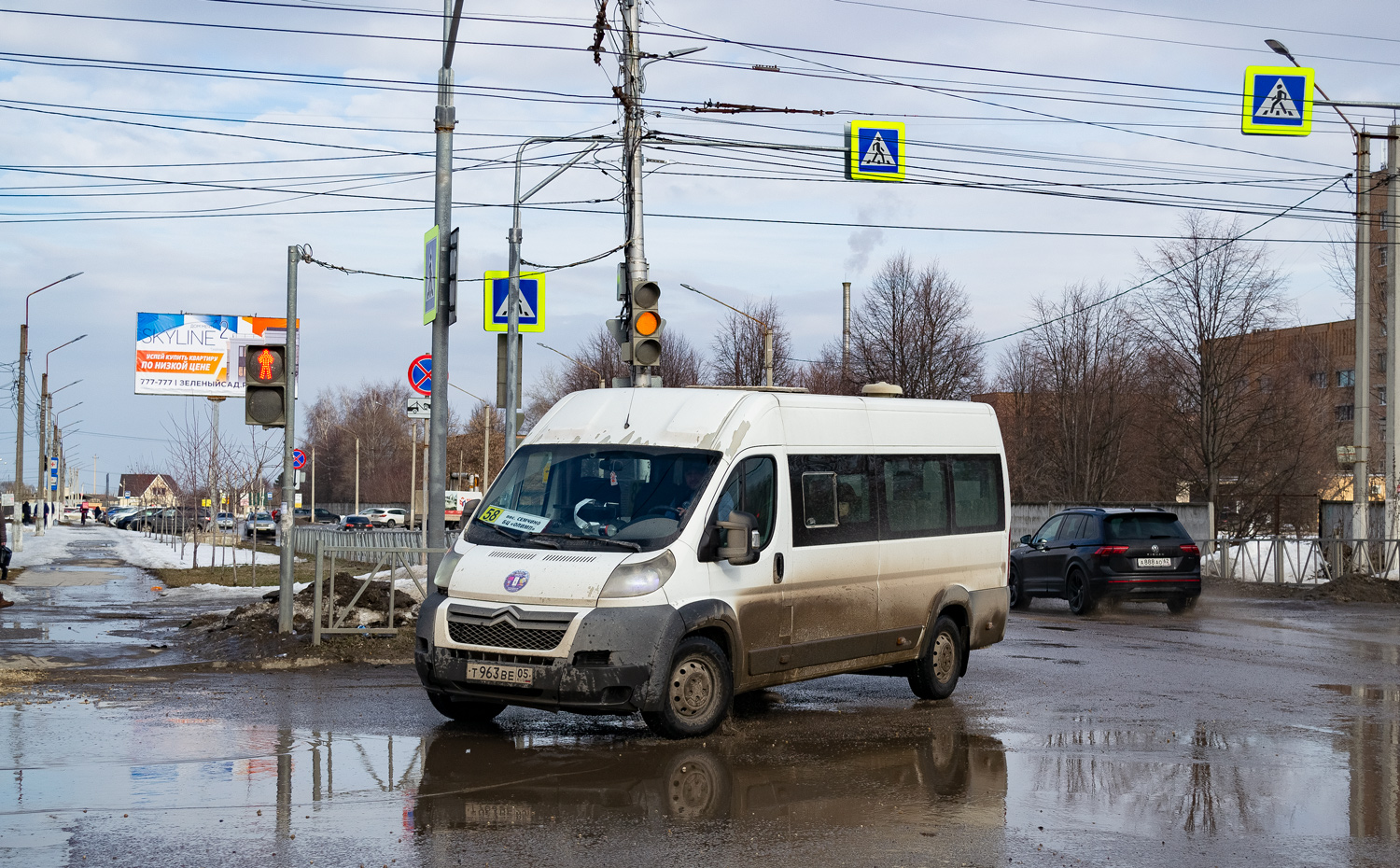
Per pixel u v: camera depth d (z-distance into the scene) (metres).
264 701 10.09
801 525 9.66
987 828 6.44
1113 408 51.91
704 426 9.31
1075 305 53.66
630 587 8.39
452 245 14.12
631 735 8.86
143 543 50.41
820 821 6.51
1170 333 43.56
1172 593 19.72
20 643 14.16
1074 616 19.94
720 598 8.88
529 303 19.19
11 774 7.31
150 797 6.78
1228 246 42.31
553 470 9.36
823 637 9.80
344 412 126.50
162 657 12.98
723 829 6.33
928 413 11.28
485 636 8.48
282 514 13.66
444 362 14.02
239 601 21.09
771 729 9.25
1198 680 12.10
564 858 5.76
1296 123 17.56
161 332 57.94
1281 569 26.14
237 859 5.65
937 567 11.01
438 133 14.14
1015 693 11.30
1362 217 25.19
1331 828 6.53
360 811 6.55
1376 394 54.78
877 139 18.17
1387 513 25.31
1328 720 9.85
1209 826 6.54
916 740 8.85
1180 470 47.44
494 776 7.44
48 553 40.16
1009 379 60.84
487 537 9.09
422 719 9.35
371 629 13.14
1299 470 46.16
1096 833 6.36
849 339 52.06
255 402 13.78
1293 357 68.12
